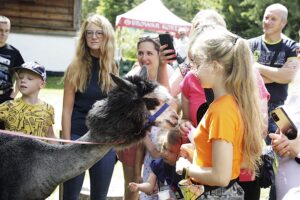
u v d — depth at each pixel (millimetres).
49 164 3771
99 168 4469
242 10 32000
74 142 3666
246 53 3031
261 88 3811
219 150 2896
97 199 4527
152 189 4293
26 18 19594
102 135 3643
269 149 3635
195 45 3127
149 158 4648
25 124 4371
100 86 4602
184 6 36938
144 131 3705
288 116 3566
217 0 33312
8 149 3811
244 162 3105
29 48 19719
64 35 19922
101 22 4523
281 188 3574
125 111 3600
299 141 3525
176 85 4574
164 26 18953
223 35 3076
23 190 3766
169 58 4648
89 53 4617
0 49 6055
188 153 3451
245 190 3488
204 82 3078
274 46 6016
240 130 2998
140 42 4793
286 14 6000
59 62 20031
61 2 19766
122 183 6582
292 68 5668
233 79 3004
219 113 2949
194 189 3053
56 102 12883
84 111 4625
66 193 4500
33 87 4453
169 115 3742
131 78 3748
